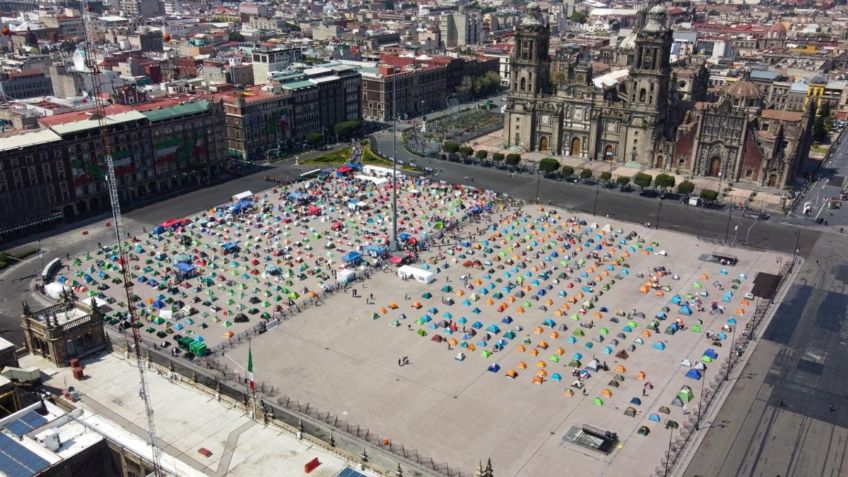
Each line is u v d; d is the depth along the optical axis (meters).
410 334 178.50
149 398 115.69
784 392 153.25
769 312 190.88
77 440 101.50
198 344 167.50
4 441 98.62
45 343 123.81
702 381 157.00
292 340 175.12
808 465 130.00
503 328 181.75
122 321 180.62
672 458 131.75
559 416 144.75
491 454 132.62
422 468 128.12
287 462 101.50
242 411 114.50
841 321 185.75
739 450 134.25
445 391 153.50
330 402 148.88
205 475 97.38
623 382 157.25
